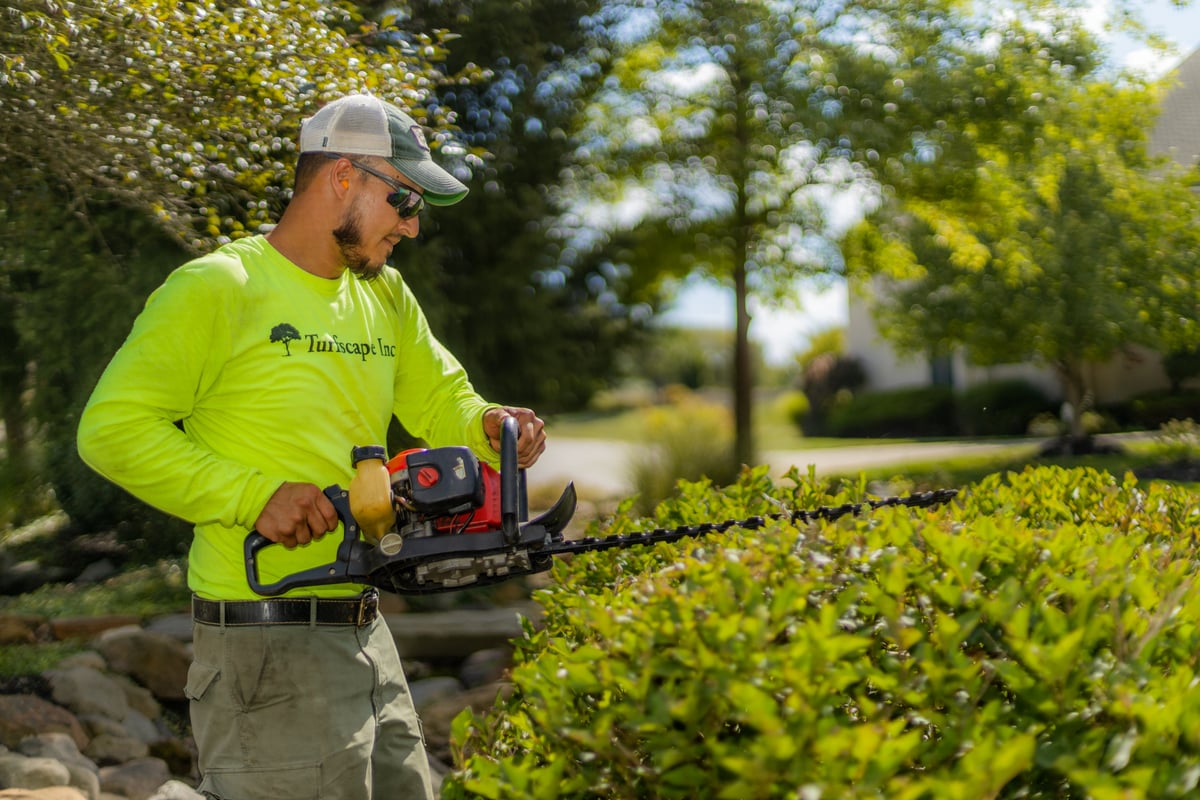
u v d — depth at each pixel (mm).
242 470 2115
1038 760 1564
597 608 1755
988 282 14445
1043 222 13617
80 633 5477
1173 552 2574
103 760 4234
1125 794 1296
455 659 5742
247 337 2213
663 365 46188
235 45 4156
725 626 1580
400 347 2633
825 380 27906
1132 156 14188
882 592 1883
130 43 4086
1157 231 13961
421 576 2104
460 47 9531
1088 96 12531
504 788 1654
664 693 1550
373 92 4336
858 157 11445
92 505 7059
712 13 11398
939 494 2805
